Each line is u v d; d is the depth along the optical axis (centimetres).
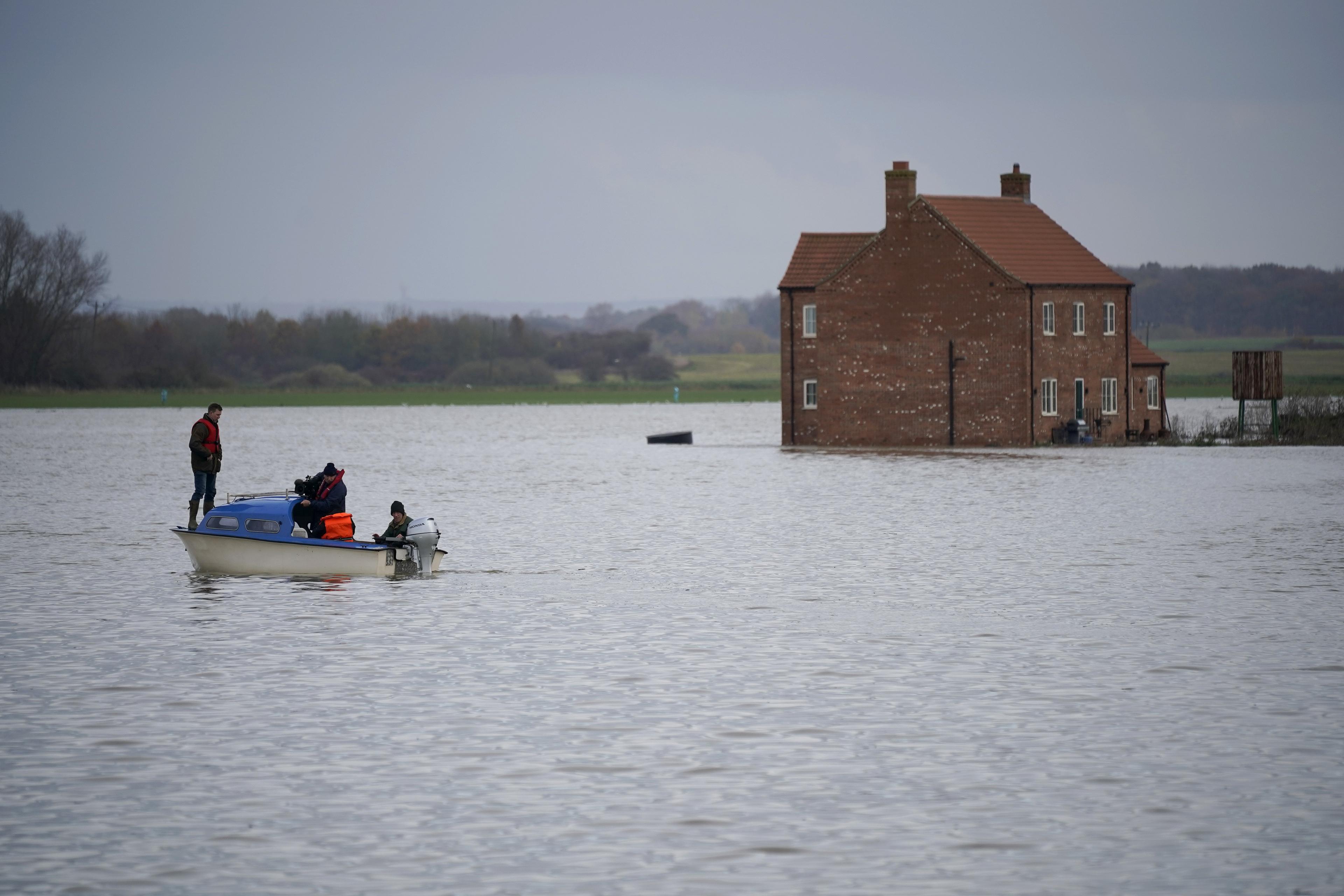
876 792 6109
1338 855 5378
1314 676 8144
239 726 7162
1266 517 16400
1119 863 5309
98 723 7219
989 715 7325
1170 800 5991
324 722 7231
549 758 6600
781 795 6078
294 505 12206
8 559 13188
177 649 9025
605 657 8762
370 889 5116
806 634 9481
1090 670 8344
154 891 5112
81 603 10700
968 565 12681
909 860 5347
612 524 16325
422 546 12056
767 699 7675
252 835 5644
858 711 7419
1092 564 12675
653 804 5969
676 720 7250
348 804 5991
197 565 12206
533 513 17662
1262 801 5966
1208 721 7181
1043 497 18938
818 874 5222
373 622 9944
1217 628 9606
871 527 15712
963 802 5988
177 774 6391
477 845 5519
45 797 6088
